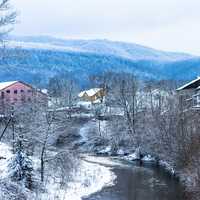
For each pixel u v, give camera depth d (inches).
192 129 2269.9
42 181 1676.9
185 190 1839.3
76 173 2108.8
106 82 5024.6
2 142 2225.6
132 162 2893.7
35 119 1812.3
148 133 3075.8
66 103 4301.2
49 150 2047.2
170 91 4124.0
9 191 1039.6
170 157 2559.1
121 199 1743.4
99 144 3631.9
